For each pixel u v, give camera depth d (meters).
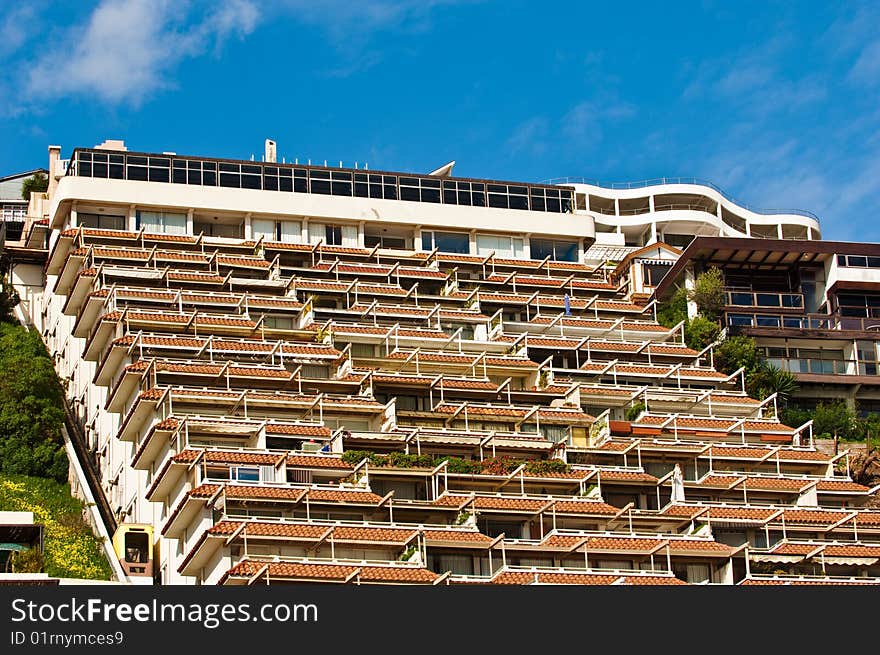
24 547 101.38
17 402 125.12
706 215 182.62
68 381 135.00
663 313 138.75
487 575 102.25
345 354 121.00
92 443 125.69
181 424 107.69
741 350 132.25
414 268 138.00
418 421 116.00
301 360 119.94
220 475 103.94
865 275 139.12
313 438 110.12
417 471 107.31
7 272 149.12
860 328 137.50
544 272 143.50
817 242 139.75
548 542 103.38
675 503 110.56
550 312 138.12
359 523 101.75
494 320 133.12
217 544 98.50
